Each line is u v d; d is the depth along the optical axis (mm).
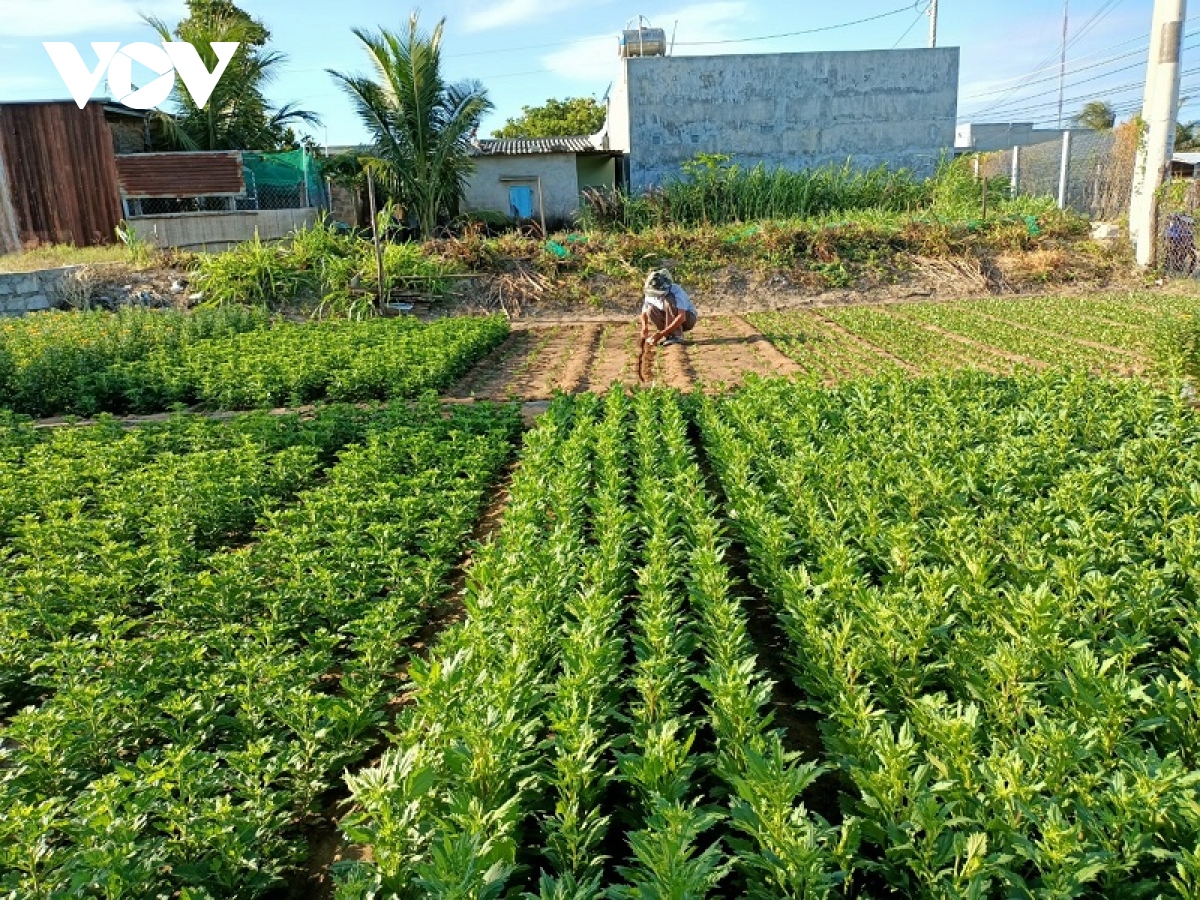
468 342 17766
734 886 4141
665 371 16750
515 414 12648
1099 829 3619
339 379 14727
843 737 4641
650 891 3299
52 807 4277
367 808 4023
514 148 34500
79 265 23219
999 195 31719
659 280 16656
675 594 6809
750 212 30672
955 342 18109
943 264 26812
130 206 26734
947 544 6695
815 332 20328
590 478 9742
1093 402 10820
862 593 5508
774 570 6625
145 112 28703
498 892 3475
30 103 24812
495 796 4168
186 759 4457
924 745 4543
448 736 4410
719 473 9656
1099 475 7980
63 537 8133
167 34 28562
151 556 7875
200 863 4047
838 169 35406
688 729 4973
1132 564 6227
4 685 6066
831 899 3721
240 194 27109
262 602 7047
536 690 5125
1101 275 26297
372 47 26953
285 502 9891
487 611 5844
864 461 8797
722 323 22719
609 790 4746
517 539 7324
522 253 26531
